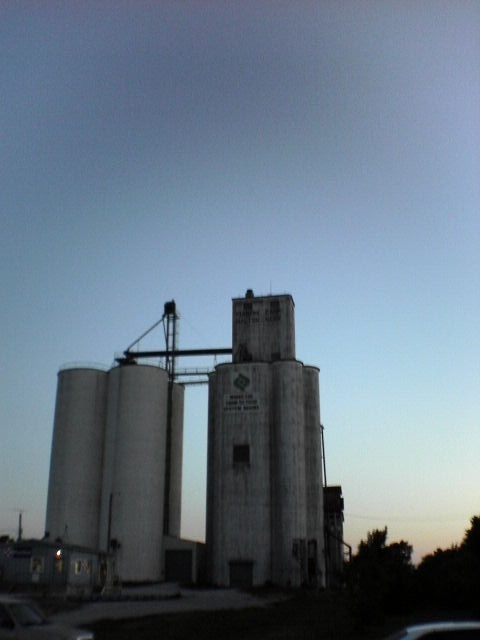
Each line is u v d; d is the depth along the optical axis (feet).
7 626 53.52
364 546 114.52
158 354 329.52
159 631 94.73
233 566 270.87
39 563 176.45
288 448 283.79
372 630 96.89
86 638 54.13
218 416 297.33
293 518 273.13
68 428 292.20
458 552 149.89
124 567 265.54
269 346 310.65
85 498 281.95
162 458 292.40
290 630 99.96
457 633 34.76
